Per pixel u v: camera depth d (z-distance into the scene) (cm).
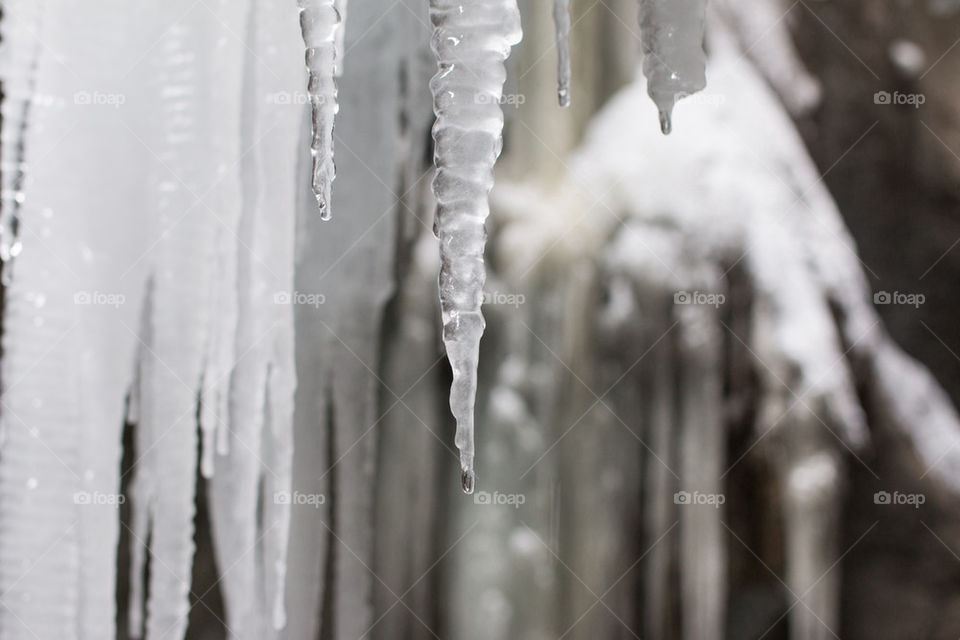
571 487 414
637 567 405
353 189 197
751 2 452
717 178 405
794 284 396
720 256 396
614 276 406
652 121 428
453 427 433
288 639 196
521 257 426
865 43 462
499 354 427
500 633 420
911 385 418
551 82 446
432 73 199
